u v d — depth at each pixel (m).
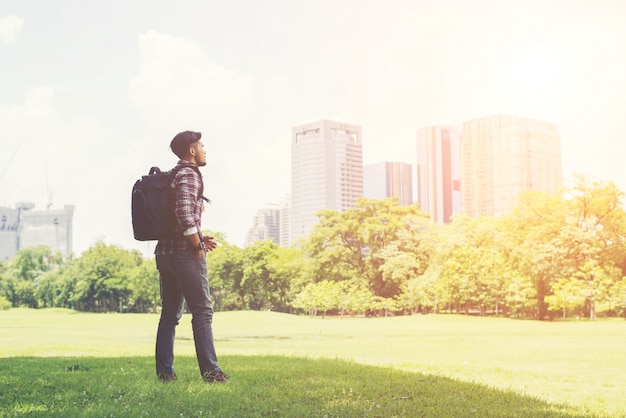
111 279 66.88
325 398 4.12
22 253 79.06
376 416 3.56
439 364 7.84
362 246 46.88
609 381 6.10
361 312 45.69
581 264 32.50
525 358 9.21
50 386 4.58
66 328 26.05
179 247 4.81
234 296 53.81
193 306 4.86
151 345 12.06
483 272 34.97
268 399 4.00
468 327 24.16
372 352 10.67
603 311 32.19
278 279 52.22
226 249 54.31
